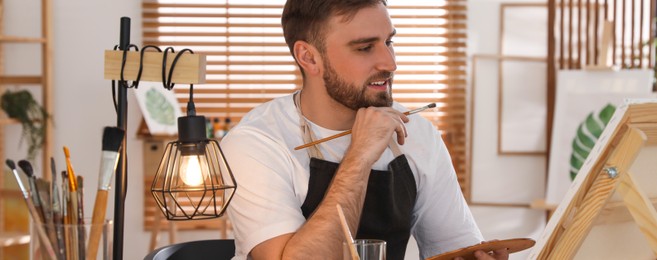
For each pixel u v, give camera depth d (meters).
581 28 4.93
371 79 1.83
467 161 5.13
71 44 4.97
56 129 4.99
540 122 5.05
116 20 4.97
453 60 5.06
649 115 1.44
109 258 1.39
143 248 5.08
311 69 1.89
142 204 5.04
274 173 1.87
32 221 1.37
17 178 1.38
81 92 4.99
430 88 5.09
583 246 1.51
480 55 5.03
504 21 5.03
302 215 1.88
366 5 1.82
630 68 4.78
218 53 5.01
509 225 5.13
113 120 5.01
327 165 1.91
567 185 4.71
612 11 5.02
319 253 1.71
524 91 5.05
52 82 4.89
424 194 2.04
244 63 5.02
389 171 1.93
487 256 1.55
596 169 1.47
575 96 4.72
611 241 1.53
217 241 2.05
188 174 1.45
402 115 1.86
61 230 1.35
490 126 5.09
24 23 4.94
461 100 5.08
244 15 4.98
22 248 3.96
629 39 5.06
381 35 1.82
